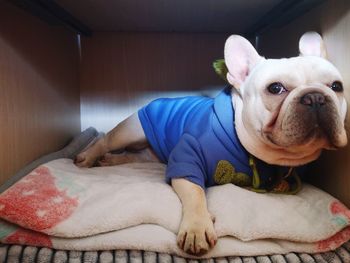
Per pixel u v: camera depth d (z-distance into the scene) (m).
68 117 1.17
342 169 0.66
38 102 0.93
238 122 0.65
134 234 0.57
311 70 0.58
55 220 0.57
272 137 0.58
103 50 1.26
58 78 1.08
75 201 0.62
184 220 0.57
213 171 0.68
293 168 0.69
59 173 0.74
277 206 0.61
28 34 0.88
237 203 0.61
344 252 0.58
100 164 0.97
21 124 0.83
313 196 0.66
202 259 0.55
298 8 0.79
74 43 1.22
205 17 1.04
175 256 0.55
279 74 0.58
